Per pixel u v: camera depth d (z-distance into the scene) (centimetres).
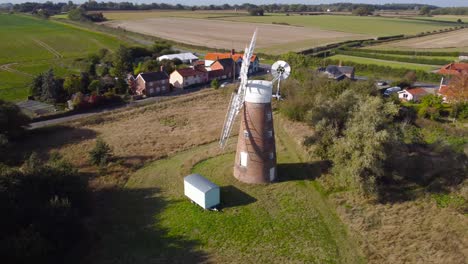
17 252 2422
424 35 16738
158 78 7812
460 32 17712
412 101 7181
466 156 4194
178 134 5347
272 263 2738
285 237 3031
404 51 12275
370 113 3856
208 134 5309
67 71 9381
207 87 8544
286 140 5159
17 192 2880
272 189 3759
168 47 12625
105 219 3250
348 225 3178
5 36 14550
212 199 3397
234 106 3675
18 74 8894
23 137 5134
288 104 6012
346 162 3641
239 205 3469
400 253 2806
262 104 3559
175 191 3750
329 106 4388
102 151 4338
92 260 2748
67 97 7069
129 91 7725
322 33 17612
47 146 4856
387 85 8569
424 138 5266
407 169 4019
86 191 3488
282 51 12769
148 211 3397
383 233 3058
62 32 16262
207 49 13600
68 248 2838
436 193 3616
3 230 2583
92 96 6662
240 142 3803
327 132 4138
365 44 14375
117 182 3909
